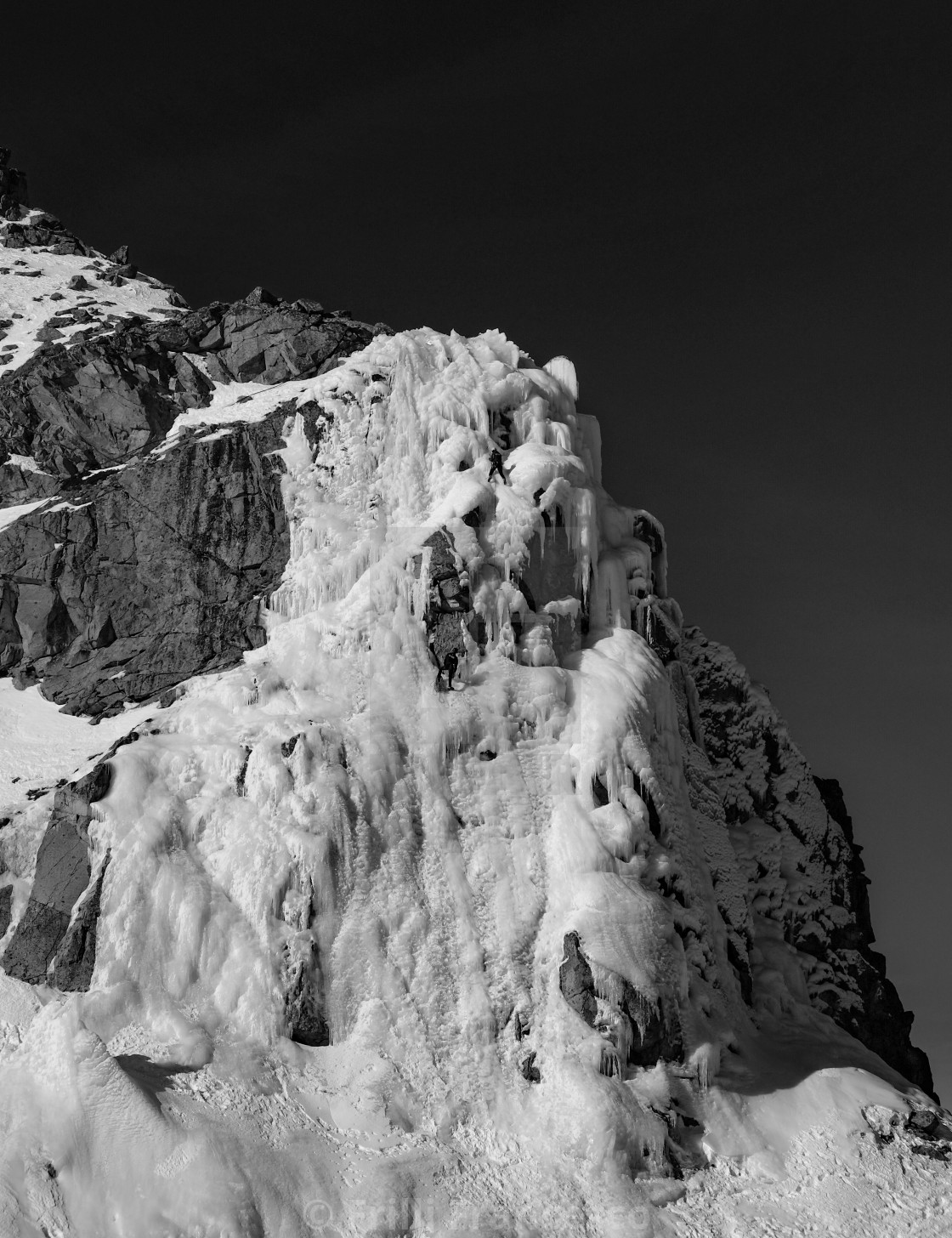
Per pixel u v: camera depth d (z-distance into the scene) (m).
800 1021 67.88
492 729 64.12
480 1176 56.38
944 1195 60.22
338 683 64.56
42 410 77.31
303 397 72.56
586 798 63.66
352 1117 56.34
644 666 67.19
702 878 66.12
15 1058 53.59
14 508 74.88
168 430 77.25
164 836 59.62
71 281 88.50
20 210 99.94
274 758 61.22
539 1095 58.72
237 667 67.12
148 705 68.12
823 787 77.00
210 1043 56.47
